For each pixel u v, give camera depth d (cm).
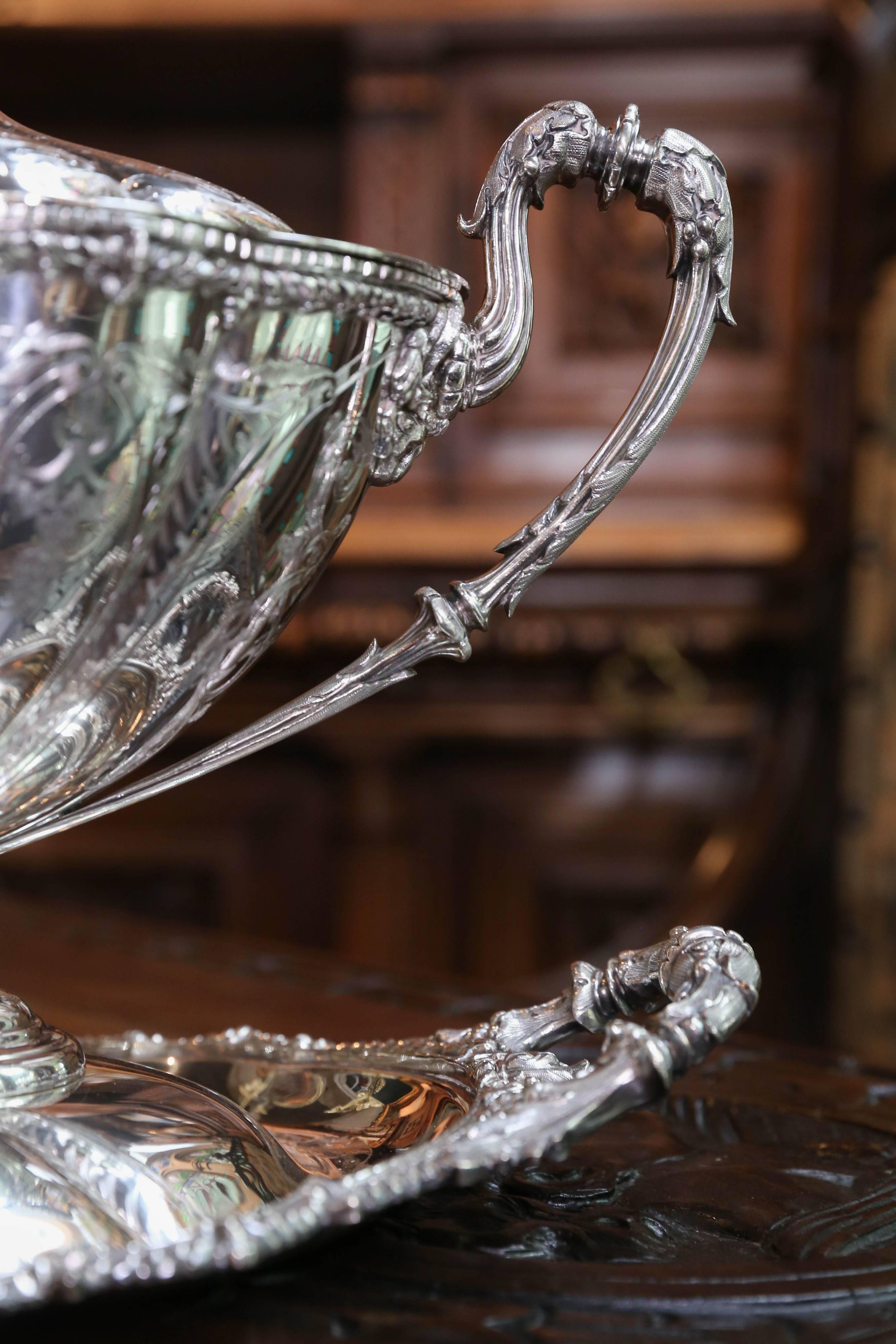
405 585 212
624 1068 29
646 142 39
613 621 212
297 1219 27
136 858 231
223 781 229
